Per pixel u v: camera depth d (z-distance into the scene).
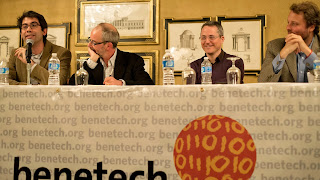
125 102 1.45
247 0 3.90
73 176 1.46
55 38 4.14
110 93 1.46
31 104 1.51
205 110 1.40
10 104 1.52
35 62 2.85
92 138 1.46
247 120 1.38
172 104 1.42
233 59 2.17
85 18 4.12
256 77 3.84
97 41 2.53
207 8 3.96
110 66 2.63
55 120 1.49
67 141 1.47
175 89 1.43
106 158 1.44
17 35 4.21
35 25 2.81
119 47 4.07
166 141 1.41
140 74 2.59
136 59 2.68
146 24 4.03
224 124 1.39
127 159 1.43
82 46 4.11
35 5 4.21
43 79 2.56
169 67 2.02
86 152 1.46
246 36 3.87
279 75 2.32
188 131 1.41
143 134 1.43
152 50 4.00
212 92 1.41
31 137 1.50
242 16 3.88
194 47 3.93
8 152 1.51
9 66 2.91
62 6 4.17
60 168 1.47
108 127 1.45
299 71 2.48
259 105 1.38
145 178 1.41
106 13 4.09
